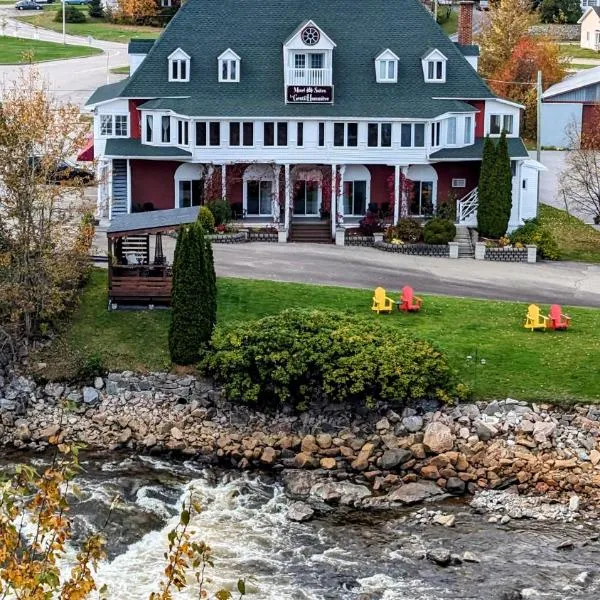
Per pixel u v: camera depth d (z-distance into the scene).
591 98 95.69
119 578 35.00
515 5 111.75
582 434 44.97
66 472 19.59
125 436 46.62
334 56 74.00
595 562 36.94
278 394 47.09
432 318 54.12
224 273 59.50
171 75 72.69
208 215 67.38
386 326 49.44
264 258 63.47
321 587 35.03
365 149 70.69
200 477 43.56
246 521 39.69
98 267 59.50
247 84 72.50
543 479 42.75
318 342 47.41
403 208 71.25
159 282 54.22
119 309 54.22
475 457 44.00
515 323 53.78
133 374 49.75
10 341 50.62
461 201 71.31
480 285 60.12
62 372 49.97
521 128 98.50
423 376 46.47
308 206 72.25
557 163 89.31
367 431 46.16
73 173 72.62
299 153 70.44
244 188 72.12
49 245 51.88
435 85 73.56
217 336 49.16
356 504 41.31
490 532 39.19
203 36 74.44
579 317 54.78
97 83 110.38
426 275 61.69
